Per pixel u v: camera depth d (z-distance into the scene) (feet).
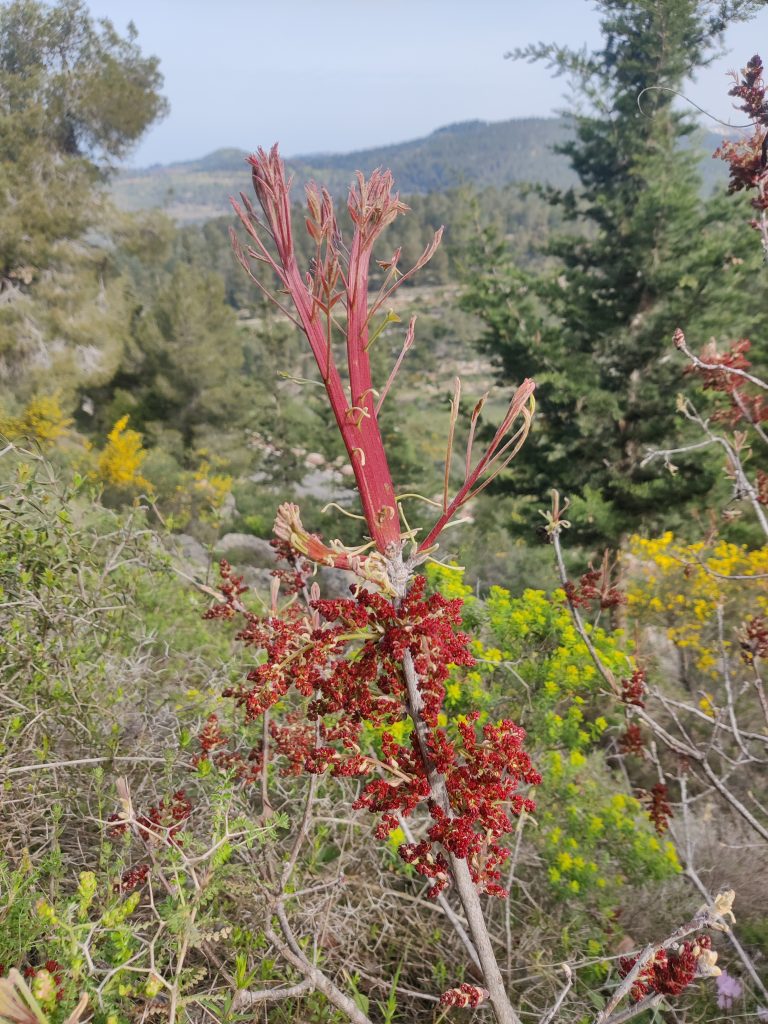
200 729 10.00
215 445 101.30
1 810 8.17
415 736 4.74
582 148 44.86
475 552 47.75
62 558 10.46
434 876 4.75
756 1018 8.61
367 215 3.98
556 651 13.78
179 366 94.48
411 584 4.58
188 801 8.76
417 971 9.03
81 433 92.12
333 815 9.67
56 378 78.18
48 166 78.18
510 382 45.83
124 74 81.15
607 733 17.07
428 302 315.58
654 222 38.34
